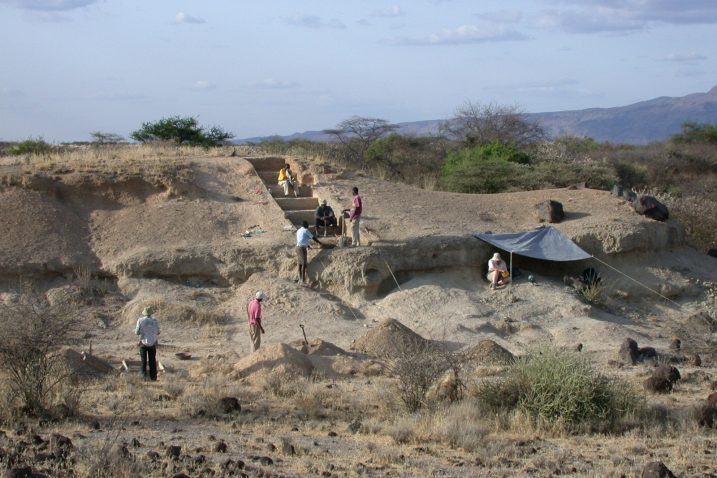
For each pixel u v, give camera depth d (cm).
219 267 2202
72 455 825
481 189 3294
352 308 2145
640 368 1672
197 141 4366
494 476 870
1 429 986
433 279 2261
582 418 1148
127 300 2098
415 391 1226
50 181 2362
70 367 1386
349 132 5078
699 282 2430
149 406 1196
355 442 1018
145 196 2442
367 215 2478
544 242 2356
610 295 2341
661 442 1065
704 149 5969
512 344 1970
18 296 2033
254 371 1477
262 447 960
